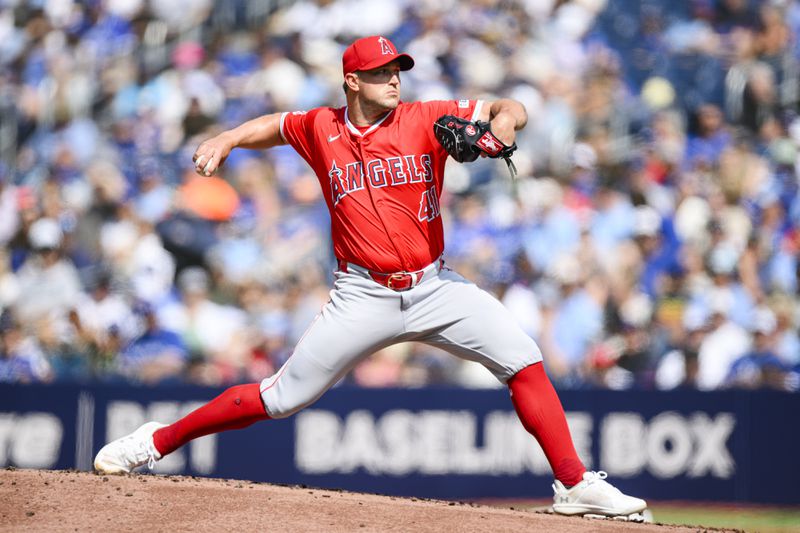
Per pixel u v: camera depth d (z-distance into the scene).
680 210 37.41
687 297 34.91
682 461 27.73
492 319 14.09
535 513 14.27
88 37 41.75
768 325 34.84
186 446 26.92
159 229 35.56
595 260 35.31
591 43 42.91
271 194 36.88
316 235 35.94
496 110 13.77
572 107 40.84
